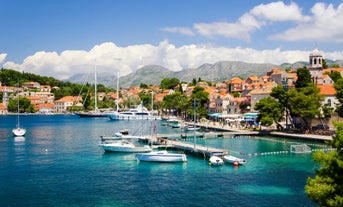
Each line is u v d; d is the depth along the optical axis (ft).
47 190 172.65
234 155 264.31
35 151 297.12
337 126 99.45
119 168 223.30
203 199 156.56
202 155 264.11
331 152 97.76
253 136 379.76
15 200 156.87
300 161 240.12
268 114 379.96
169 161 239.71
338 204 87.40
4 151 297.94
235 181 187.32
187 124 552.82
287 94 370.94
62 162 244.63
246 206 146.61
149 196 161.79
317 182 96.22
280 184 180.34
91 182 187.73
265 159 248.32
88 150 300.61
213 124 524.93
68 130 512.22
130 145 286.66
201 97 654.53
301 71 444.96
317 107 354.95
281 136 363.56
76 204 151.23
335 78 574.56
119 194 165.37
